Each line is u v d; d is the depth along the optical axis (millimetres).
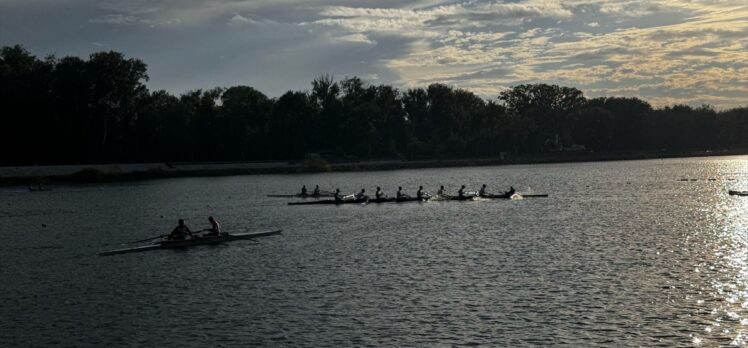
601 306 29359
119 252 45219
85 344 26281
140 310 30688
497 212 65562
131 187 115375
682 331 25953
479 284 33781
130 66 159625
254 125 185375
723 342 24734
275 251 44625
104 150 162750
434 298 31297
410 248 44688
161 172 145625
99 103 156000
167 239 47469
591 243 44969
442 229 53594
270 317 28984
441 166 190750
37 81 152125
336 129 196750
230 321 28594
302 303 31000
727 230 50375
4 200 90562
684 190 92062
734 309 28531
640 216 60281
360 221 60312
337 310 29750
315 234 52250
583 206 70562
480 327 27000
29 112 147625
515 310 29109
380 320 28172
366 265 39219
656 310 28609
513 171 161250
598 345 24734
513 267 37562
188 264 40812
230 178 143125
